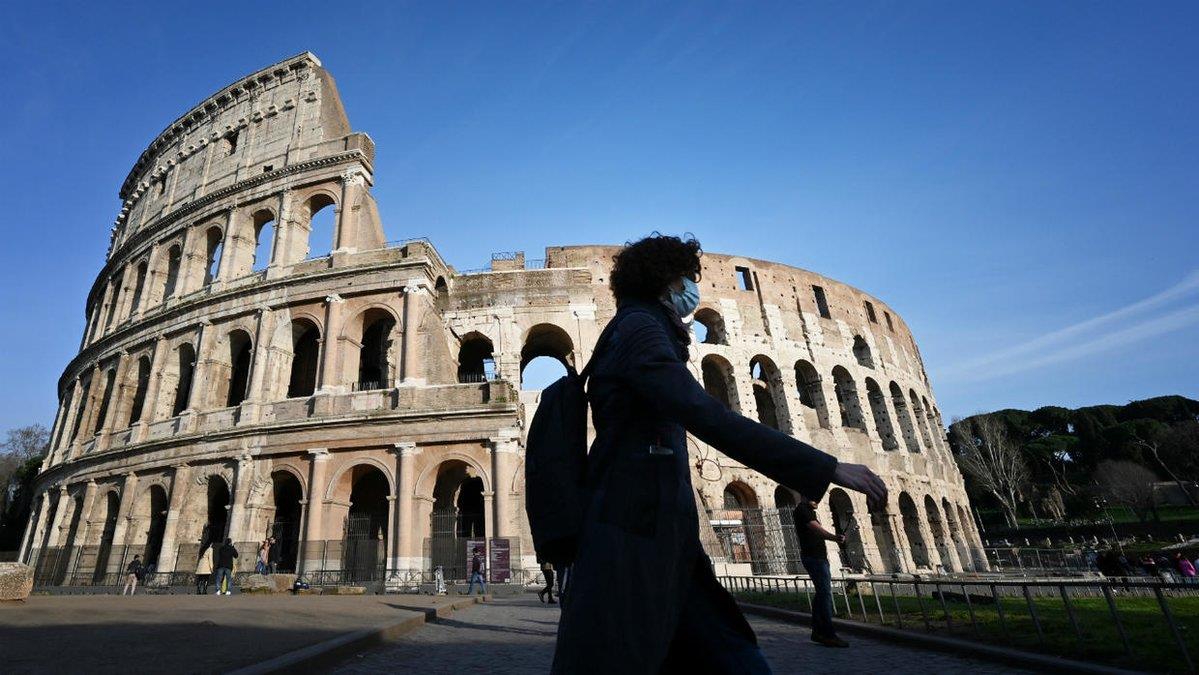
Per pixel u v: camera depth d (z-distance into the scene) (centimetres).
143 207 5503
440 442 3350
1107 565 3522
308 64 4831
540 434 259
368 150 4297
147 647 860
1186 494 7925
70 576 3734
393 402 3500
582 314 4497
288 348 3825
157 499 3872
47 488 4666
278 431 3488
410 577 3088
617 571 201
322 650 865
